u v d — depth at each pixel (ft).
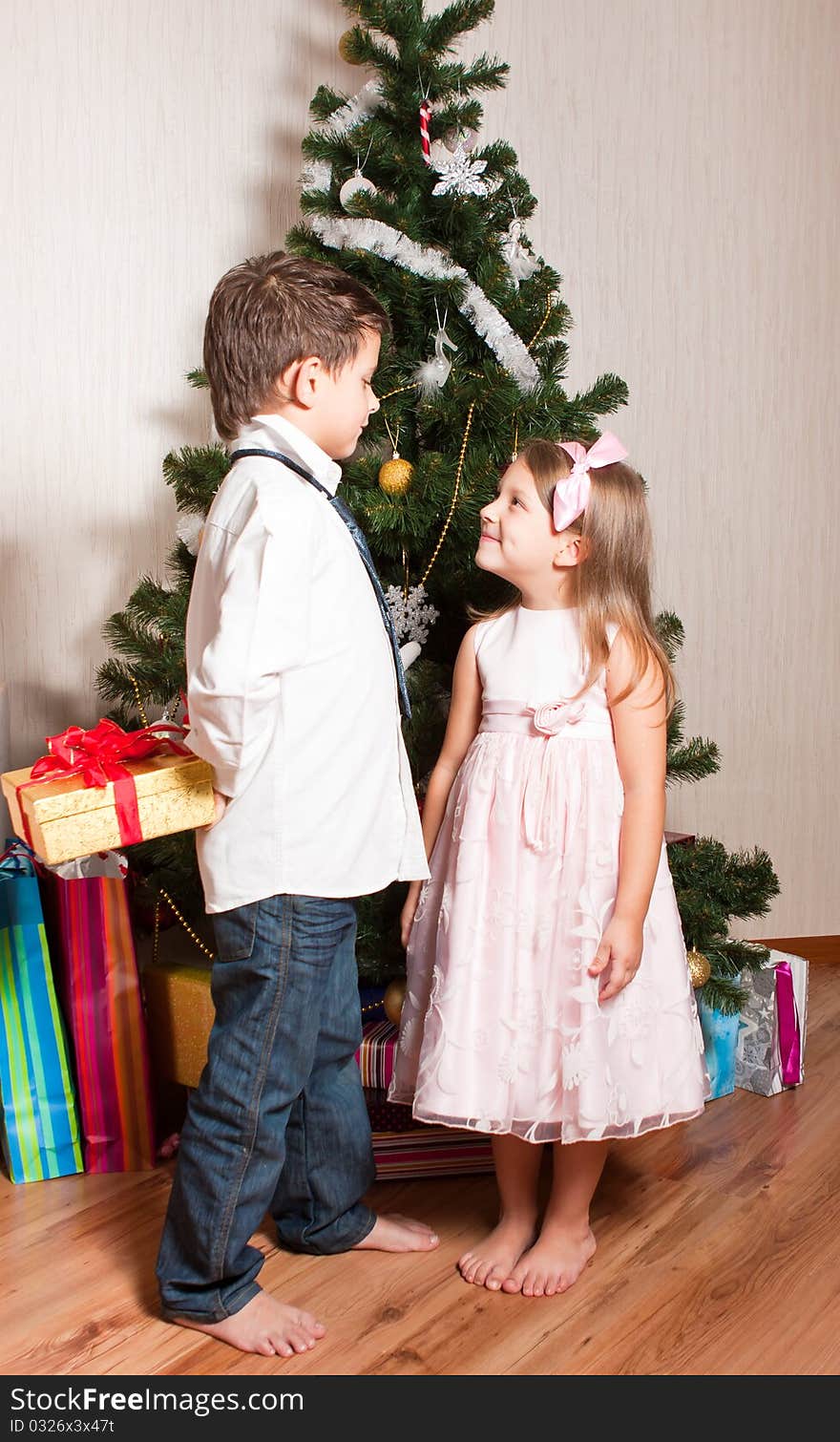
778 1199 5.32
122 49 6.81
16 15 6.60
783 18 7.72
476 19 5.75
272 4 7.06
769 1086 6.39
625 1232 5.05
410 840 4.52
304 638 4.00
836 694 8.38
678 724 6.28
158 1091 6.07
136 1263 4.83
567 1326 4.39
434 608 5.53
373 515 5.04
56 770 4.29
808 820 8.45
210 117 7.02
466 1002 4.56
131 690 6.26
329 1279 4.70
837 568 8.27
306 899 4.18
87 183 6.84
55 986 5.83
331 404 4.36
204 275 7.14
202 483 5.75
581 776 4.59
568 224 7.57
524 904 4.56
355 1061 4.85
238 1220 4.25
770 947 8.43
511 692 4.75
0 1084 5.45
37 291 6.81
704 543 8.03
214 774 4.22
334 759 4.19
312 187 5.73
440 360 5.39
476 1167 5.51
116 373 7.04
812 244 7.95
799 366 8.04
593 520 4.62
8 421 6.85
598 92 7.53
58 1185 5.50
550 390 5.56
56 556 7.06
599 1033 4.46
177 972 5.65
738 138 7.76
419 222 5.54
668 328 7.80
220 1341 4.34
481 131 7.35
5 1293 4.63
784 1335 4.34
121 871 5.84
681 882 6.02
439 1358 4.22
